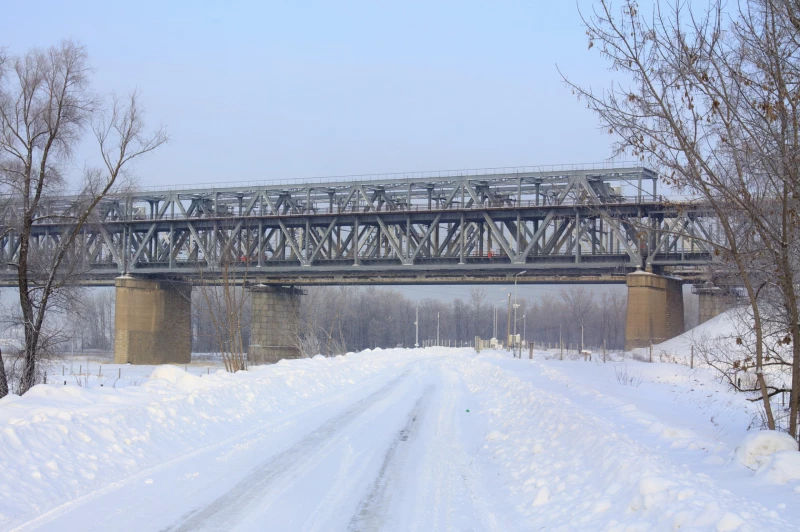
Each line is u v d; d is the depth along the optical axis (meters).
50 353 33.84
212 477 11.11
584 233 70.31
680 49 11.20
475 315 186.75
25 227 31.09
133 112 36.97
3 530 7.95
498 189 81.69
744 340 17.27
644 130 11.55
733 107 11.17
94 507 9.05
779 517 7.14
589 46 11.61
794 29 10.89
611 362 50.91
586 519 8.31
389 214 79.19
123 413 13.65
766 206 11.72
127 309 86.12
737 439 13.64
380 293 166.00
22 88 30.12
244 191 86.44
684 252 67.81
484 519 9.16
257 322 89.94
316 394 25.19
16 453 10.32
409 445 14.96
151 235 87.94
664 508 7.45
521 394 22.12
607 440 10.99
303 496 10.16
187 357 92.94
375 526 8.77
